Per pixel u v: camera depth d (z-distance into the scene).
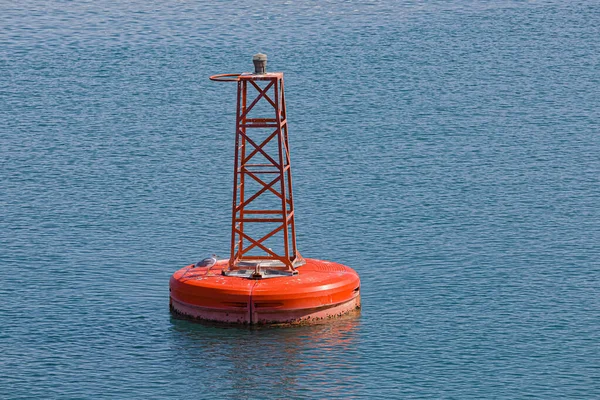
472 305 157.62
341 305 149.88
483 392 131.88
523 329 149.12
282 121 152.25
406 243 185.88
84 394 131.75
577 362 139.38
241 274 151.50
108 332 148.00
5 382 134.38
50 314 154.38
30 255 179.50
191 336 145.75
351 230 193.75
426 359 140.25
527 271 171.50
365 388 132.88
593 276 169.12
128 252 181.88
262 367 137.62
